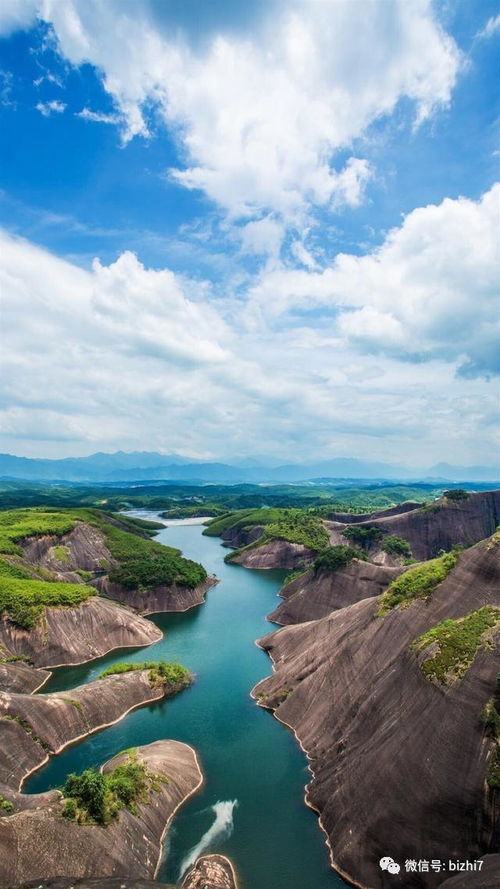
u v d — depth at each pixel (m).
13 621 72.12
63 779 43.62
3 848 29.47
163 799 39.34
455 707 33.72
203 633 84.50
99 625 77.75
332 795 38.34
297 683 57.56
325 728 47.66
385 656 48.09
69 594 79.38
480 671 34.75
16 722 47.19
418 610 49.09
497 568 45.25
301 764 45.59
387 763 35.19
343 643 55.31
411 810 31.64
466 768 30.75
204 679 65.38
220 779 43.75
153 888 29.06
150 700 58.66
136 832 35.16
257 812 39.47
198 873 32.41
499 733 30.78
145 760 43.16
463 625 40.59
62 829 32.28
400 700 39.34
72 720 51.00
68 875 30.11
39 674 65.38
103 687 57.16
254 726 52.81
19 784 42.22
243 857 34.91
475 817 29.20
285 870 33.75
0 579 80.31
